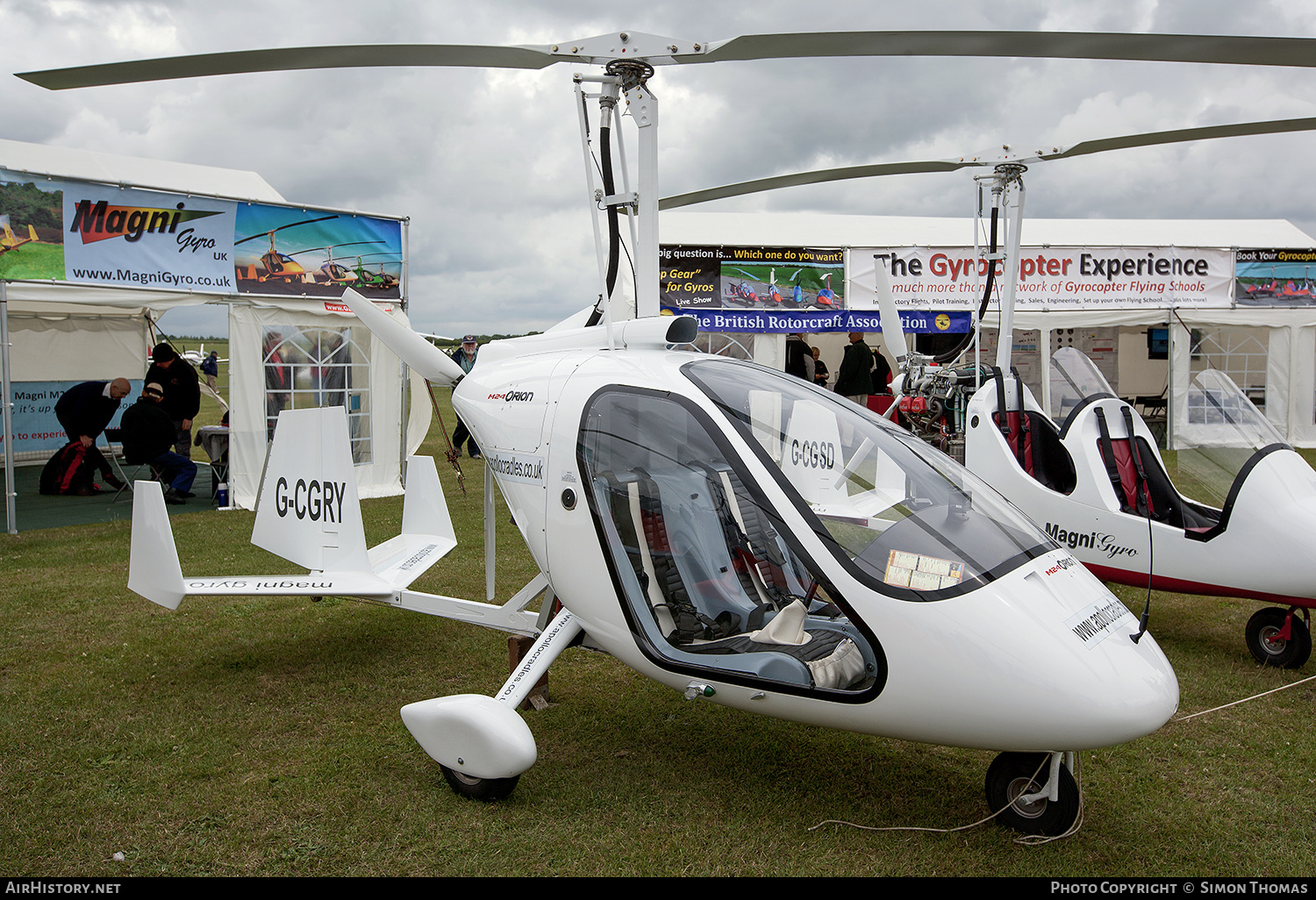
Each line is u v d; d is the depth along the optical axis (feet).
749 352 37.24
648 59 9.27
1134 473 13.85
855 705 7.79
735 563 9.16
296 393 27.25
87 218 22.88
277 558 19.47
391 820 8.33
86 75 8.77
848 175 14.82
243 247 25.72
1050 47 8.46
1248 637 13.14
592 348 10.27
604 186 10.55
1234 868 7.62
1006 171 15.01
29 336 35.76
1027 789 8.04
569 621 9.70
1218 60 8.49
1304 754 9.90
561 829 8.17
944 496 8.45
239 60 8.68
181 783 9.09
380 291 28.68
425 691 11.82
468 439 42.19
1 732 10.33
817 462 8.56
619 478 9.05
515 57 9.18
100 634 14.11
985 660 7.22
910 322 37.19
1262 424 12.89
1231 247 38.50
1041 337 38.55
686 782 9.13
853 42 8.57
